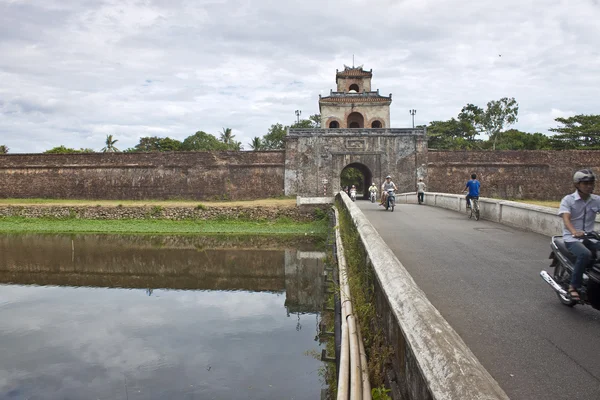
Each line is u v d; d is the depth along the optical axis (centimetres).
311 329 1109
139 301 1382
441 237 1112
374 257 541
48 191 3991
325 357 748
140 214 3181
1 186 4025
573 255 534
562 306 548
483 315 515
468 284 649
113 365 896
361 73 4531
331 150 3788
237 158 3894
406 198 3228
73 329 1118
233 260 2008
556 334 457
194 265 1912
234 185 3872
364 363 455
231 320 1186
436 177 3809
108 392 780
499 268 752
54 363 909
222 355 942
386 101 4288
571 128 5553
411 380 307
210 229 2917
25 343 1024
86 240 2569
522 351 414
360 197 4356
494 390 211
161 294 1470
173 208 3161
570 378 361
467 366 233
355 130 3784
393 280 419
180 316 1226
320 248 2302
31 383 820
